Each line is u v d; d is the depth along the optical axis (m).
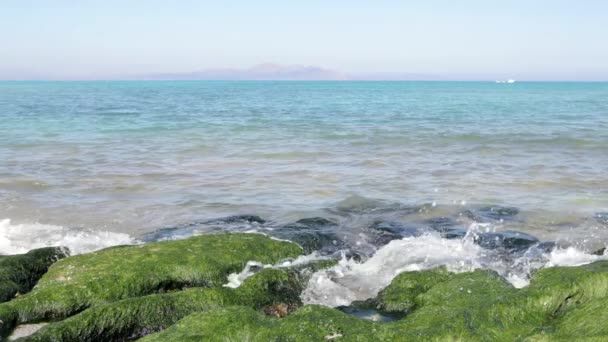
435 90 157.62
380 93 127.69
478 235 14.76
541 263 12.66
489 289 9.49
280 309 10.30
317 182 20.92
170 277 10.91
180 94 111.44
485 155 26.66
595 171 22.50
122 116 47.84
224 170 23.20
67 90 129.12
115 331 9.08
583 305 8.74
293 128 38.44
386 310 10.28
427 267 12.05
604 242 14.30
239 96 102.38
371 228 15.45
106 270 10.70
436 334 8.07
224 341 8.13
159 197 18.88
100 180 21.22
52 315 9.70
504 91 144.50
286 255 12.36
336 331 8.12
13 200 18.23
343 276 12.06
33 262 11.72
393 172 22.67
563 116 49.22
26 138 31.88
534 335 8.06
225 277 11.31
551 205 17.52
